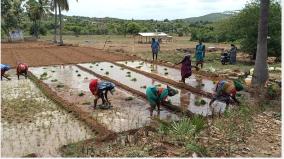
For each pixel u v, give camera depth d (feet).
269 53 80.12
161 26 283.79
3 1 178.09
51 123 34.37
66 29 245.86
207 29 181.47
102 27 264.72
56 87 51.60
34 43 158.40
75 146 27.50
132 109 39.32
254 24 79.82
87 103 41.37
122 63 79.87
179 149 26.91
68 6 139.33
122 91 48.85
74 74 64.64
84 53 102.73
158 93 36.50
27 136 30.68
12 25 183.93
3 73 56.49
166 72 66.13
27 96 45.57
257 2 81.05
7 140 29.71
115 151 26.73
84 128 32.99
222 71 63.21
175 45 142.82
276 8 78.38
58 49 118.32
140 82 56.44
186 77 53.47
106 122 34.47
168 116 36.58
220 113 36.11
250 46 81.10
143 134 29.78
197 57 66.39
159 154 26.03
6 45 143.13
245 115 33.35
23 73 59.06
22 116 36.47
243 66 72.90
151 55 96.02
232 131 30.12
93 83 38.96
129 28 231.09
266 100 41.01
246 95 45.03
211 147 27.37
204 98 44.86
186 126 28.60
